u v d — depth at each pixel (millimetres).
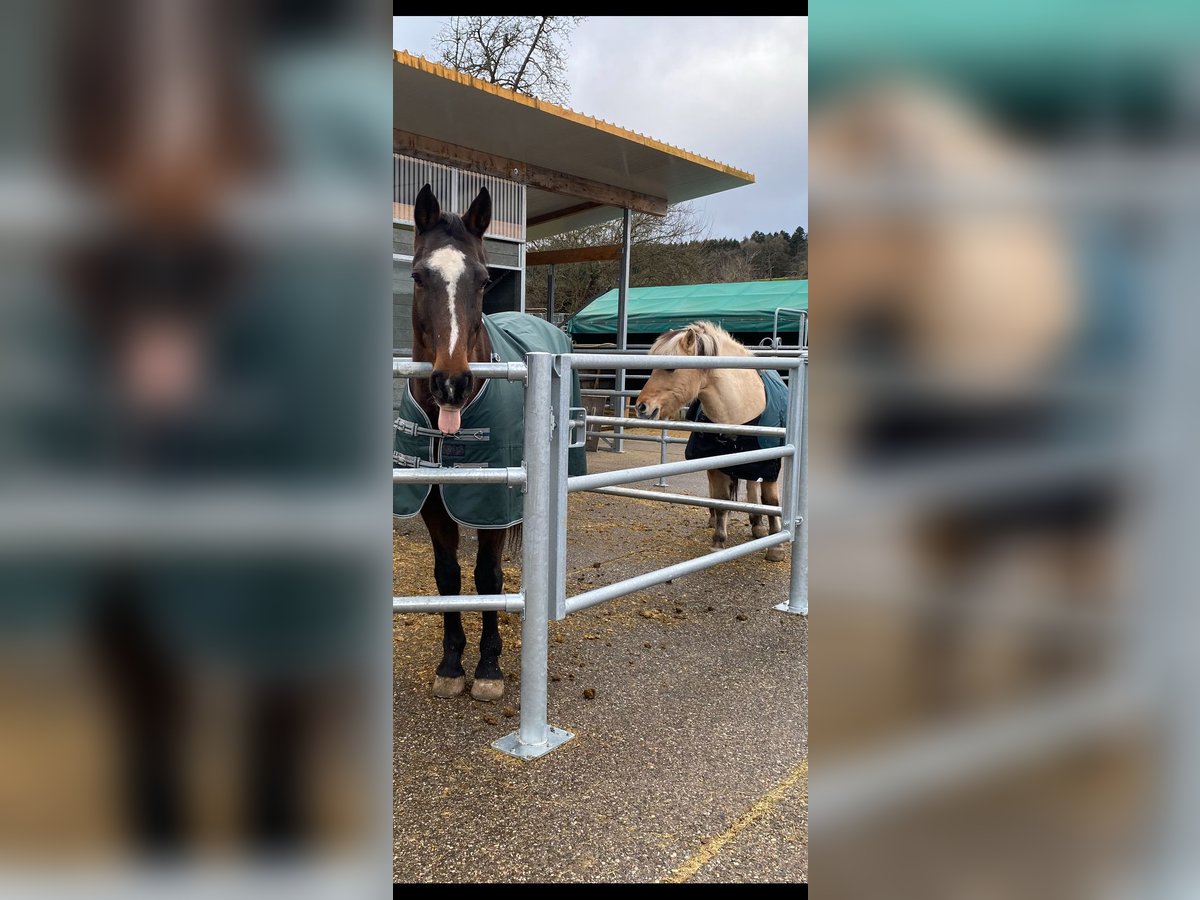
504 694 2568
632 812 1882
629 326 13906
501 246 7426
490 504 2297
